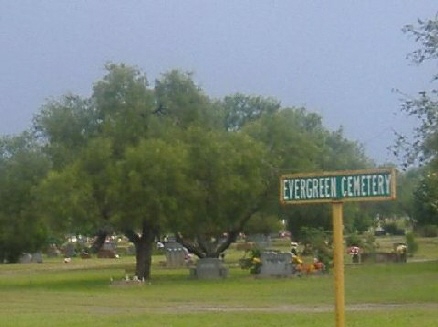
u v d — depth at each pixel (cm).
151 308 2992
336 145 8238
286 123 5644
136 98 4869
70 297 3631
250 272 5138
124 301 3362
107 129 4822
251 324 2184
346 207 6600
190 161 4822
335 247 1047
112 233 5594
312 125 7900
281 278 4625
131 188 4559
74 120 4978
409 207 8869
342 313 1042
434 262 5769
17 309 3014
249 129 5631
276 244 9150
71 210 4544
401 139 3197
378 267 5266
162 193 4622
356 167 7988
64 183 4575
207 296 3547
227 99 7388
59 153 4944
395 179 1002
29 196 7388
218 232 5369
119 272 5738
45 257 8838
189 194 4716
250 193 5044
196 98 5100
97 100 4931
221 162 4856
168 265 6469
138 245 4881
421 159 3181
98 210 4669
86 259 8125
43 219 5053
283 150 5541
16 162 7575
